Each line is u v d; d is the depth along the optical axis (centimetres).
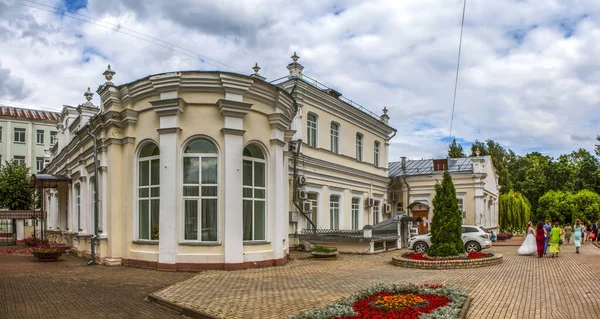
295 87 2281
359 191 2942
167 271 1432
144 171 1577
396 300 828
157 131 1495
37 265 1644
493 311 851
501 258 1747
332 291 1072
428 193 3462
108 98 1617
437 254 1675
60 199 2830
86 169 2006
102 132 1666
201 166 1500
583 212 4872
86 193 2011
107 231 1619
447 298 877
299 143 2255
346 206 2755
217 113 1505
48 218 3281
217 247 1457
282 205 1655
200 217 1480
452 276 1345
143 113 1572
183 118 1500
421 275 1368
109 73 1644
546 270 1495
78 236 1995
